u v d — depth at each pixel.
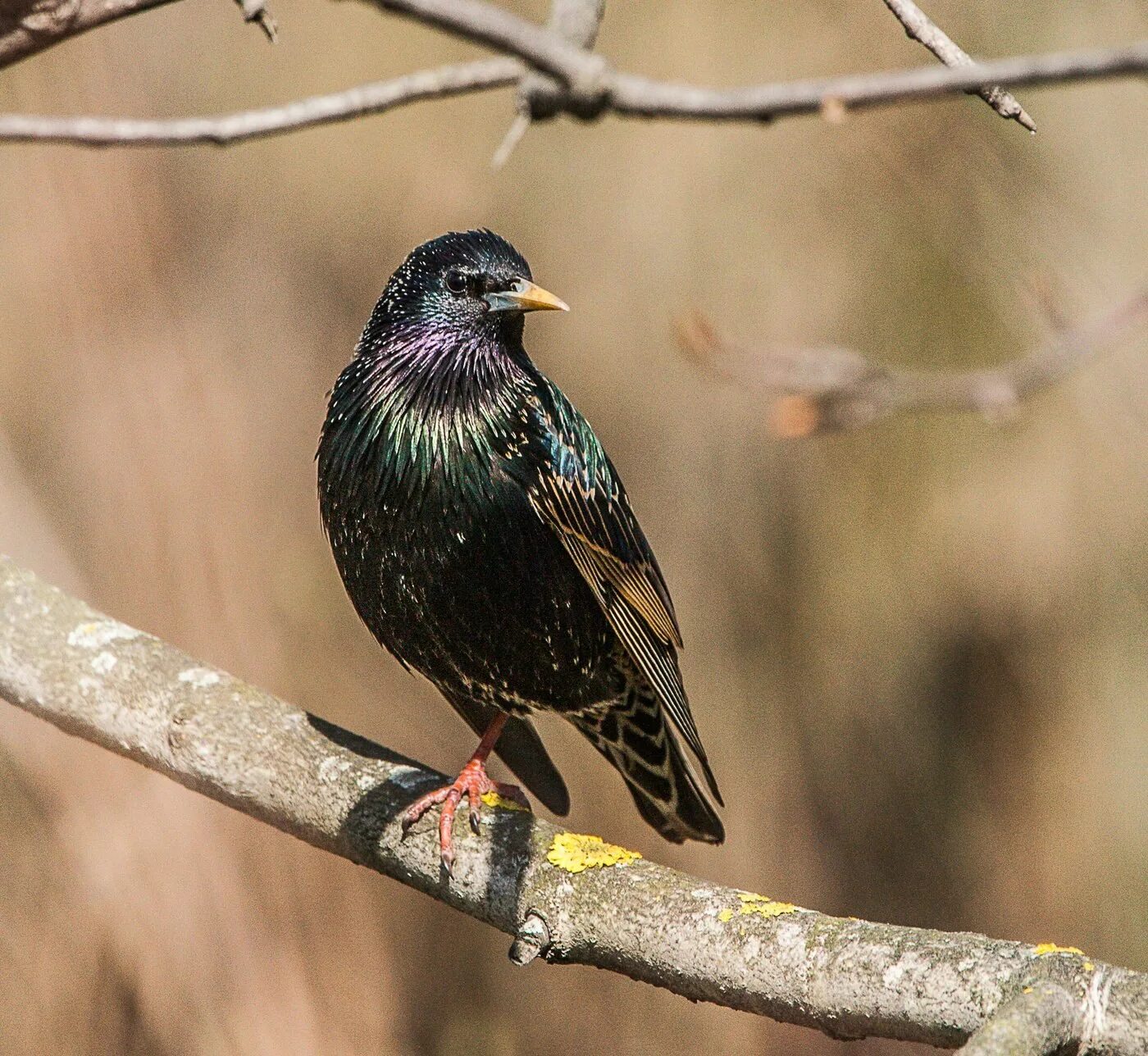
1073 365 4.97
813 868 15.66
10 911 11.35
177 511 12.64
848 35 14.18
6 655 7.09
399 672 13.84
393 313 7.51
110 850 11.52
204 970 11.68
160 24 13.63
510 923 5.95
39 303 12.65
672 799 8.13
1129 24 13.80
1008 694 15.95
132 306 12.87
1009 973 4.85
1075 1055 4.66
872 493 15.80
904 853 15.78
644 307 14.87
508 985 13.85
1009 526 15.75
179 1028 11.48
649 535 15.48
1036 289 6.09
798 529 15.73
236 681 6.92
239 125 3.37
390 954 12.79
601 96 3.07
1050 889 15.87
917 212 14.24
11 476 12.36
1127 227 13.76
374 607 7.61
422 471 7.27
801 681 15.83
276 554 13.18
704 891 5.64
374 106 3.37
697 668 15.68
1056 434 15.45
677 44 14.27
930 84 2.93
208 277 13.69
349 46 14.15
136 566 12.48
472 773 6.38
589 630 7.68
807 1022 5.28
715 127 14.73
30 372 12.62
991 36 14.02
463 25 2.99
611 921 5.71
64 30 3.87
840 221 14.64
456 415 7.32
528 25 3.03
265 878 12.16
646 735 8.04
